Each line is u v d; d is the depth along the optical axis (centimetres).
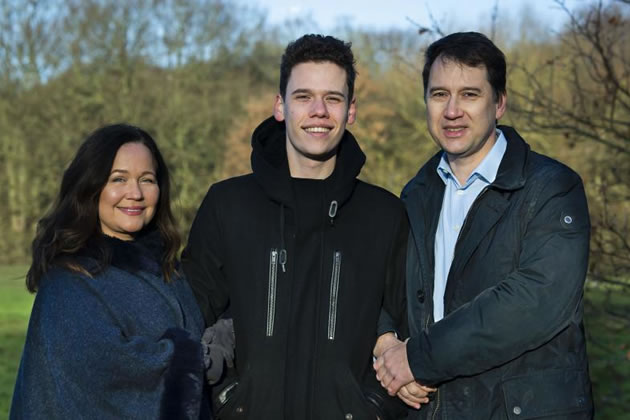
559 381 243
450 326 245
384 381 263
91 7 1917
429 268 268
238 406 270
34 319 247
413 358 251
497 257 251
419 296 268
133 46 1931
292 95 272
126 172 266
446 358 244
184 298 275
